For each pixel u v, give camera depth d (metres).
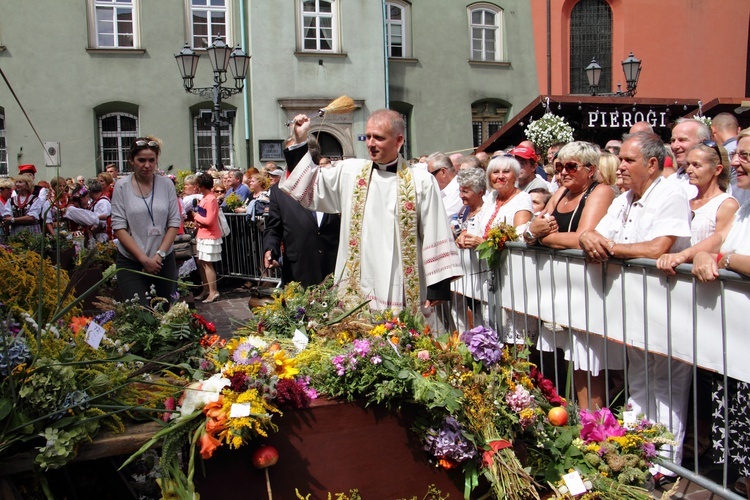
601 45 25.39
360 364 2.84
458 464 2.88
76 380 2.56
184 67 14.88
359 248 4.11
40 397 2.38
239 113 20.58
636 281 3.69
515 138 16.80
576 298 4.07
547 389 3.44
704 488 3.77
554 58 24.62
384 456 2.84
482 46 24.25
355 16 21.02
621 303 3.79
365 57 21.14
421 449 2.89
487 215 5.22
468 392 2.95
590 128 16.56
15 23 19.11
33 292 2.90
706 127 5.16
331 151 21.39
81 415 2.43
